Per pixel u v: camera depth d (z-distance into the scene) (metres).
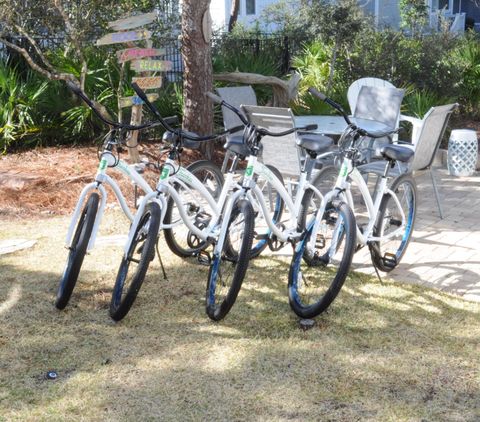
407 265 5.25
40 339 4.04
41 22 8.88
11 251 5.49
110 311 4.25
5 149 8.55
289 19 15.09
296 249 4.38
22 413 3.29
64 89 9.05
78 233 4.36
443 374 3.64
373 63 11.00
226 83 9.92
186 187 4.88
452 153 8.09
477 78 11.42
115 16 8.48
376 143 6.88
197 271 5.08
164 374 3.64
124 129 4.42
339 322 4.26
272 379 3.59
